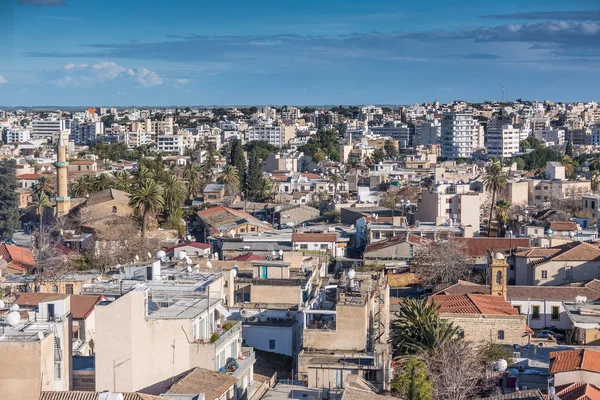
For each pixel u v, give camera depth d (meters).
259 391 79.56
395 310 124.44
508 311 113.19
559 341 116.56
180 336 72.38
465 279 156.88
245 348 83.81
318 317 92.00
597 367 81.56
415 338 94.31
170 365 72.25
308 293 110.56
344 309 85.25
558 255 148.62
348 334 85.12
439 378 86.44
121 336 71.62
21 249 155.38
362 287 94.00
